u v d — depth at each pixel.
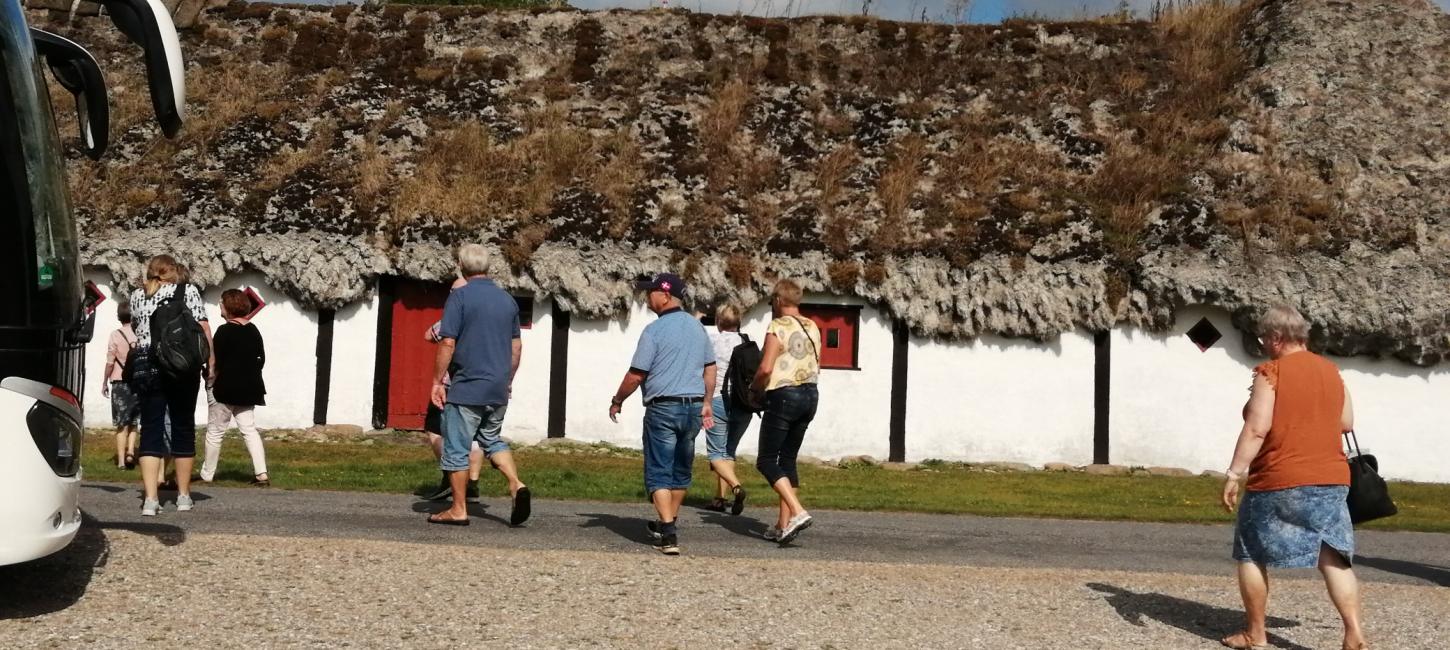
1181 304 17.53
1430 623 7.54
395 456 15.52
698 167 18.95
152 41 6.86
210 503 10.50
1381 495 6.94
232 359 11.77
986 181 18.97
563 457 16.33
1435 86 19.81
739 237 17.95
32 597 6.80
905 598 7.61
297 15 21.91
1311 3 20.98
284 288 17.58
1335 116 19.39
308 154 19.02
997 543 10.36
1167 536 11.25
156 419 9.42
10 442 6.28
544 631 6.54
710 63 21.11
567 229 17.94
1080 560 9.59
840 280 17.55
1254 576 6.77
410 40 21.31
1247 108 19.92
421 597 7.09
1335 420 6.70
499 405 9.66
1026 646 6.66
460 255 9.71
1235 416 17.61
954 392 17.77
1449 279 17.38
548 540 9.27
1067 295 17.58
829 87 20.70
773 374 9.51
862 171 19.06
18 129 6.46
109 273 17.55
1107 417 17.69
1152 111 20.31
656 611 7.04
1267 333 6.90
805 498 12.83
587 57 21.09
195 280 17.34
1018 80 20.92
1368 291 17.28
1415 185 18.56
